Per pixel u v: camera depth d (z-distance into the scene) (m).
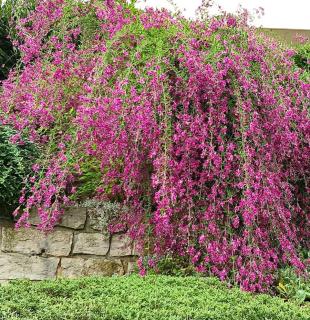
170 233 4.62
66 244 5.27
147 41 4.90
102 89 4.75
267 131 4.98
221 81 4.69
